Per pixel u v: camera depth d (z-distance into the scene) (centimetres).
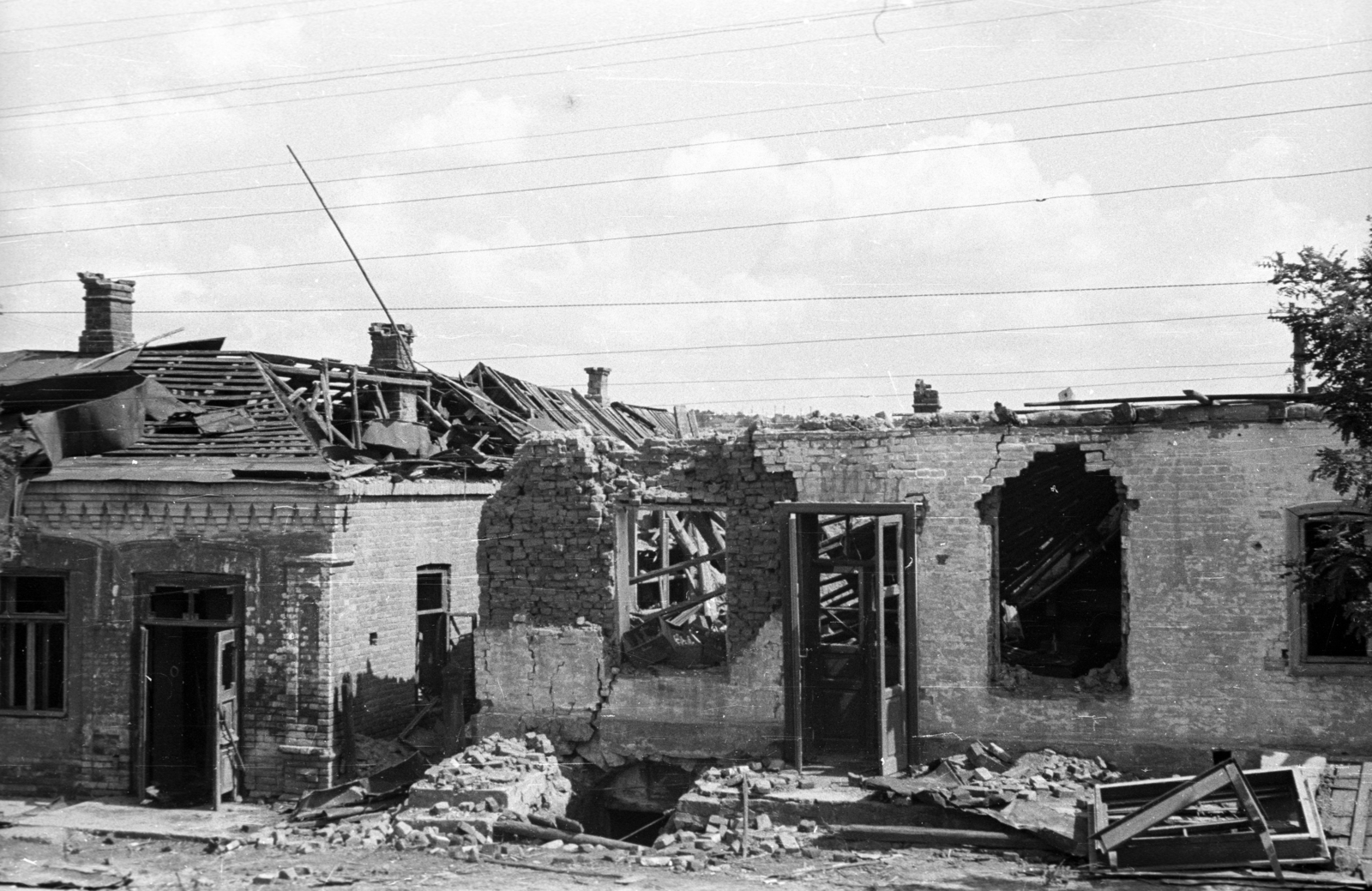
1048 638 1988
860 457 1702
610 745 1803
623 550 1839
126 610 1953
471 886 1397
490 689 1858
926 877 1366
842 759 1706
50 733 1981
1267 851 1310
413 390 2398
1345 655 1581
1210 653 1588
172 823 1784
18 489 1953
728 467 1770
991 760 1616
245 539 1909
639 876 1406
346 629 1909
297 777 1878
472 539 2284
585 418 3105
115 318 2359
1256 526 1571
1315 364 1339
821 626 1873
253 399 2091
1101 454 1625
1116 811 1445
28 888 1509
